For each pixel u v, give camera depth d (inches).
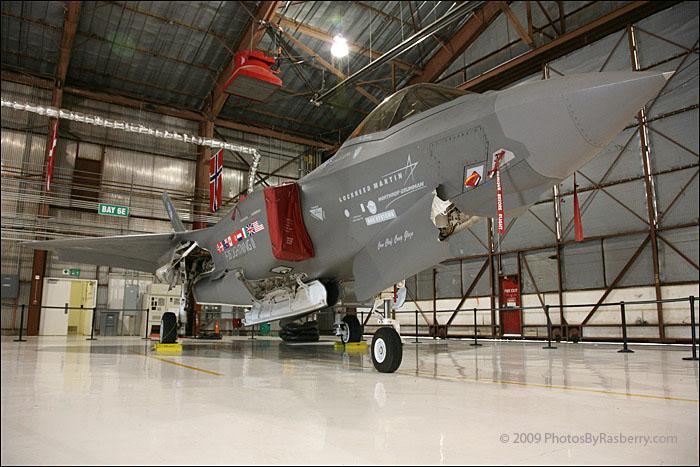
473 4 554.6
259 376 201.6
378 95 924.6
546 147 177.3
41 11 683.4
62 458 81.0
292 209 280.1
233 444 90.9
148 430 101.6
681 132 548.7
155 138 901.2
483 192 194.5
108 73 817.5
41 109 660.1
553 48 648.4
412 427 105.8
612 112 163.9
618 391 162.4
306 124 1007.0
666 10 573.0
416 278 858.8
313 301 287.1
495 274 729.6
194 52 778.8
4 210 754.8
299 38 786.2
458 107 213.2
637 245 575.5
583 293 620.7
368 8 741.3
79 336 786.8
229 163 971.9
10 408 125.0
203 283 390.6
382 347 219.5
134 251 419.2
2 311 741.9
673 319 536.4
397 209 225.5
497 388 168.2
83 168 833.5
